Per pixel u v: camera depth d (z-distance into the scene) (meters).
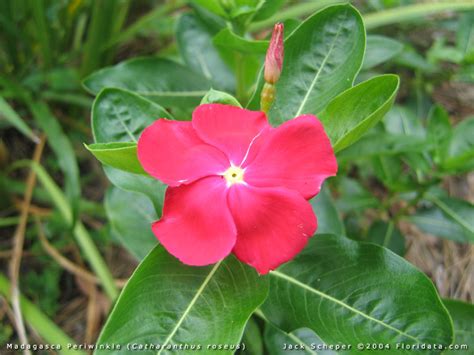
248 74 0.17
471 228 0.17
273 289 0.12
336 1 0.18
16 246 0.19
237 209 0.10
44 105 0.20
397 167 0.18
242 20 0.15
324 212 0.16
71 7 0.21
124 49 0.26
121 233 0.16
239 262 0.11
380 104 0.11
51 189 0.20
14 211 0.22
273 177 0.10
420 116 0.23
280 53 0.11
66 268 0.20
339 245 0.12
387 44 0.17
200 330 0.11
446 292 0.21
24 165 0.21
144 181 0.13
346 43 0.13
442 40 0.24
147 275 0.11
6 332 0.18
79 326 0.19
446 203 0.17
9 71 0.22
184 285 0.11
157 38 0.26
